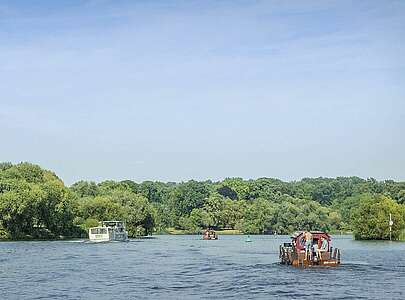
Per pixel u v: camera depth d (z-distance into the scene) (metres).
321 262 91.25
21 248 138.38
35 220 174.25
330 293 62.16
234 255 122.75
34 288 66.06
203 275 79.56
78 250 134.00
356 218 188.38
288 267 90.94
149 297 59.59
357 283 70.06
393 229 183.12
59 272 83.12
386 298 58.84
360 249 138.00
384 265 92.94
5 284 69.44
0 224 170.88
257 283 70.31
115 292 63.00
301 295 60.84
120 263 99.19
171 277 77.12
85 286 67.81
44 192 174.50
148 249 145.12
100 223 193.25
